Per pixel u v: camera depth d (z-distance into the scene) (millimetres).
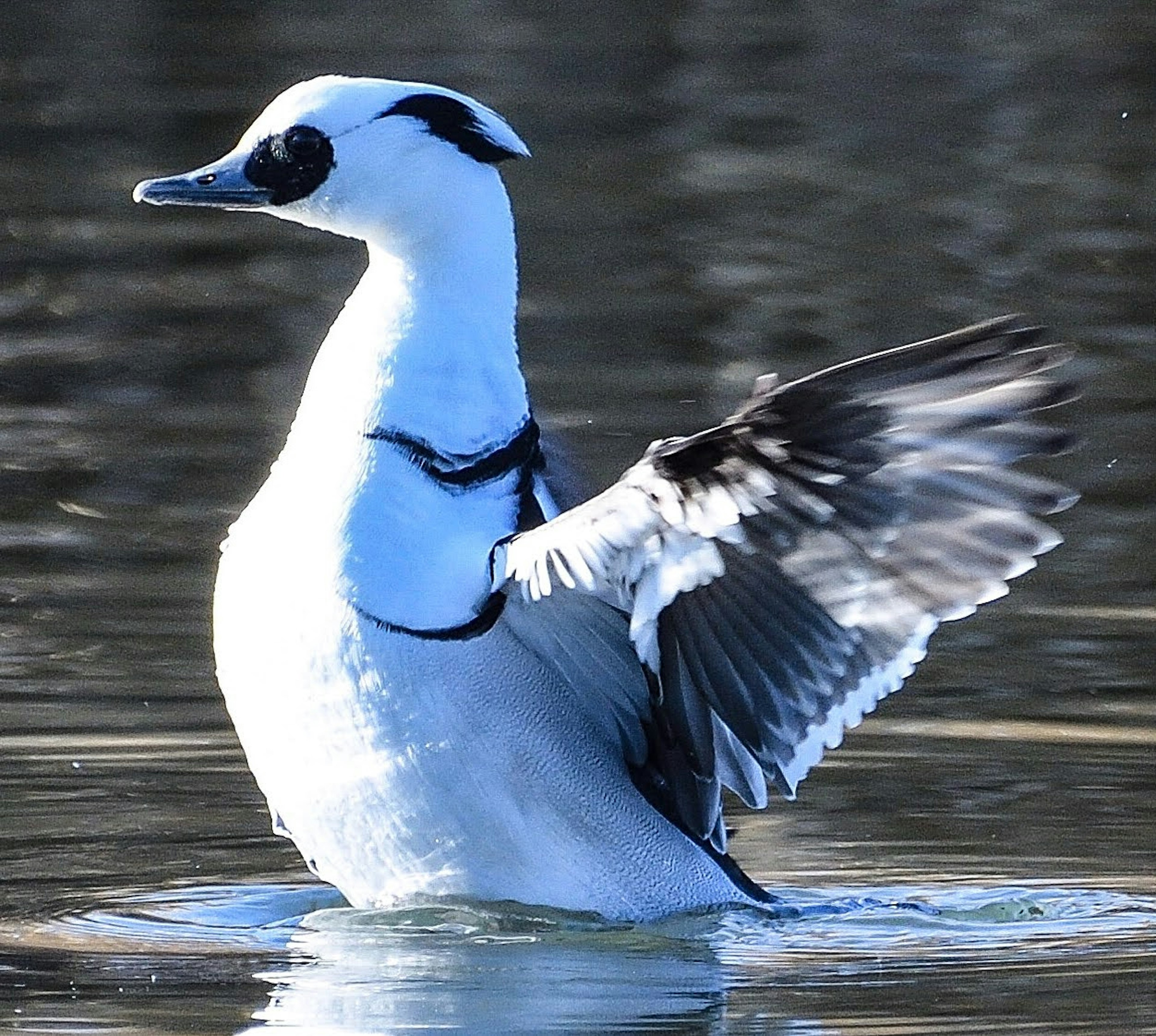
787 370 20047
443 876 9430
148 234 25188
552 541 8531
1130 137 28531
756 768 9383
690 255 24062
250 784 12039
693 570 8367
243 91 29594
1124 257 23719
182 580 15734
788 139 28672
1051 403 7672
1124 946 9383
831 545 8211
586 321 21734
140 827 11312
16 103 29250
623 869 9508
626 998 8625
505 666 9094
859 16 35031
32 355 21078
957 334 7586
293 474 9344
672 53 32688
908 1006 8492
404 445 9227
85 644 14422
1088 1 35688
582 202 25938
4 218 25391
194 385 20312
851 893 10305
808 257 23938
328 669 9117
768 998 8617
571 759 9305
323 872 9664
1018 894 10250
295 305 22703
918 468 7930
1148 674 14008
